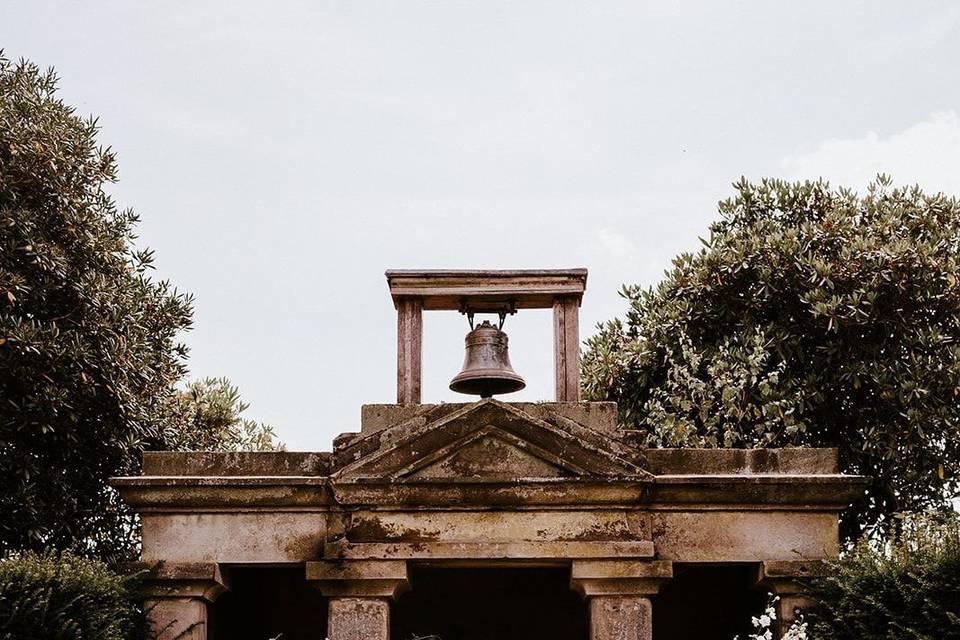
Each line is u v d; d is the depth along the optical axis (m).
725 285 21.06
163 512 14.07
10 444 17.30
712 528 14.04
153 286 20.20
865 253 19.81
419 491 13.84
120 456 18.19
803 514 14.09
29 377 17.12
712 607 17.11
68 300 18.00
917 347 19.70
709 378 21.16
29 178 18.00
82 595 12.45
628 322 23.03
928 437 19.42
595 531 13.86
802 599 13.87
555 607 17.42
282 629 17.06
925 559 12.82
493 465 13.90
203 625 13.94
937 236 20.73
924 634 12.37
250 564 13.98
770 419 19.52
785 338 20.23
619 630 13.66
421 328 14.64
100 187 19.69
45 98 19.34
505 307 14.84
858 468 20.20
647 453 14.32
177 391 20.94
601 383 22.06
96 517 18.39
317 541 14.01
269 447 22.89
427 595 17.48
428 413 14.32
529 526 13.88
